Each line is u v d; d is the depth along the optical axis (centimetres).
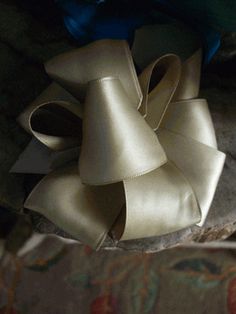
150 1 40
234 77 40
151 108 34
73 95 34
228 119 38
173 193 32
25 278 65
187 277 65
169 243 35
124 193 32
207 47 38
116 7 40
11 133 38
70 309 63
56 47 40
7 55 40
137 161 29
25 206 33
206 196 32
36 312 63
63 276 65
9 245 65
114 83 30
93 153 30
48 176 33
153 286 65
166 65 34
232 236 51
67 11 39
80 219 32
